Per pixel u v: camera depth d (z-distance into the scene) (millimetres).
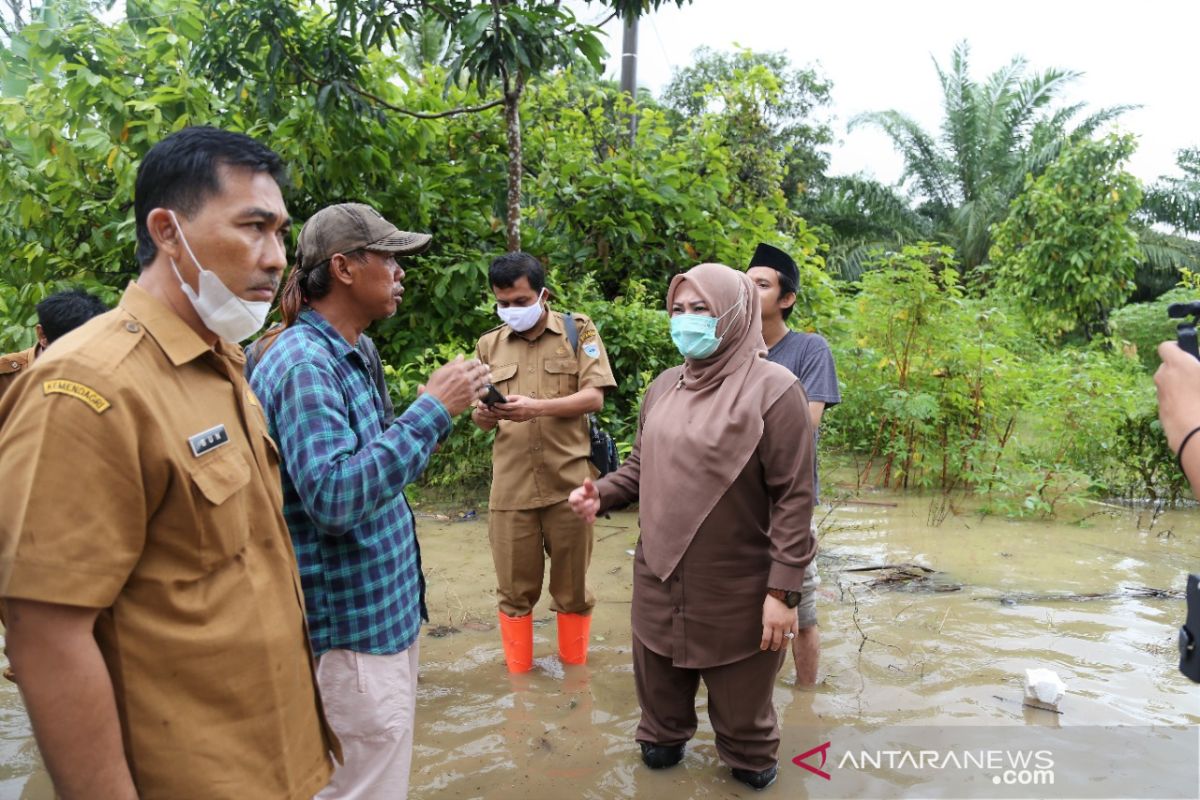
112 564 1204
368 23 5457
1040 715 3242
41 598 1142
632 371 6699
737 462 2553
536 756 2977
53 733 1177
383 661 2088
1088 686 3477
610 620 4266
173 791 1321
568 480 3527
